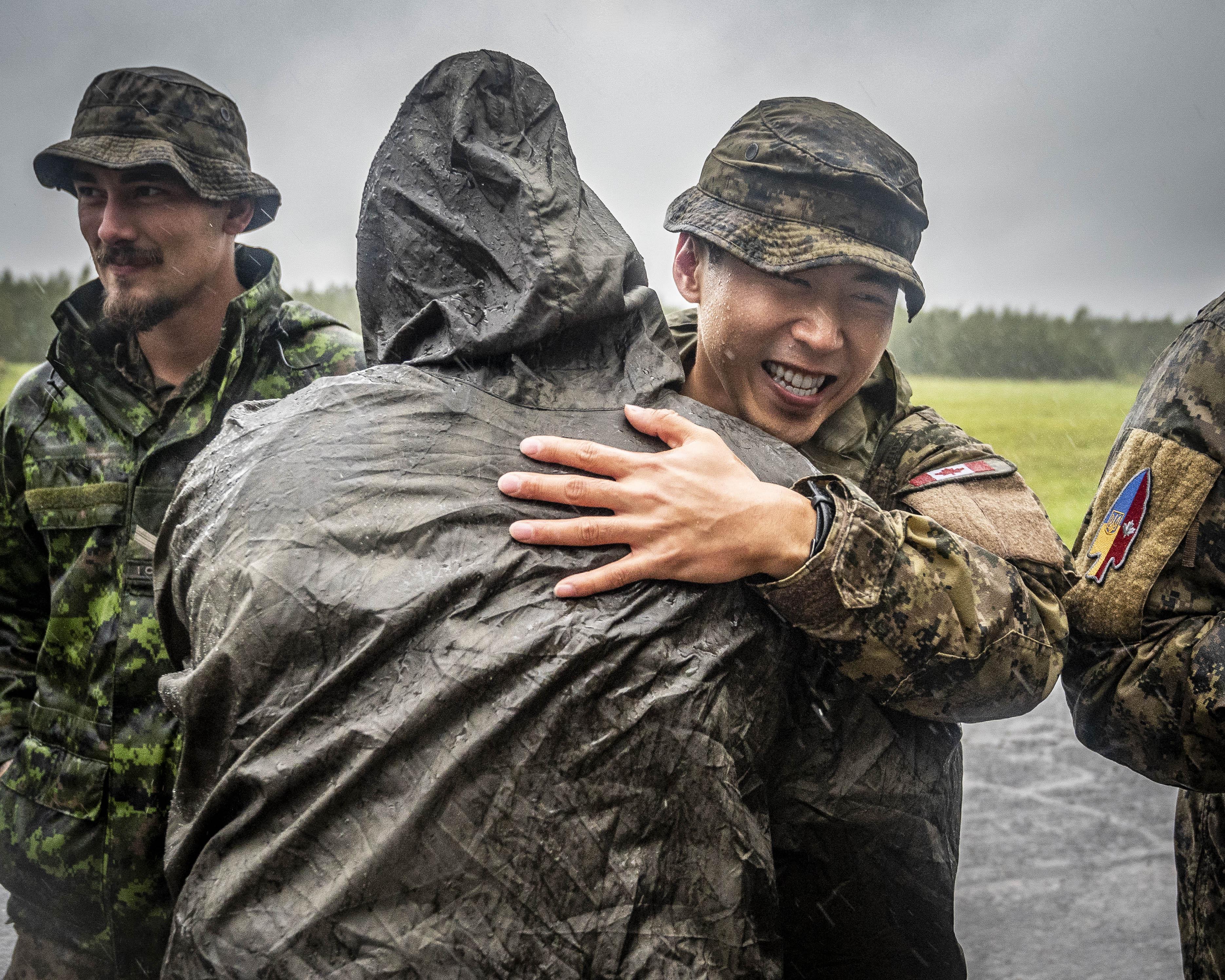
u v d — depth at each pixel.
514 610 1.23
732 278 1.52
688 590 1.30
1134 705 1.56
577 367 1.44
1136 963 3.00
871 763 1.45
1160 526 1.56
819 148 1.47
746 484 1.32
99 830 2.00
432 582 1.23
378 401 1.36
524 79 1.54
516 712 1.17
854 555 1.30
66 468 2.11
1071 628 1.65
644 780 1.21
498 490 1.30
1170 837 3.91
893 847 1.49
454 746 1.17
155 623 2.02
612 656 1.22
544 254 1.39
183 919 1.22
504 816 1.17
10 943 2.96
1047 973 2.95
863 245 1.46
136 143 2.07
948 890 1.56
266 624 1.23
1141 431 1.62
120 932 2.00
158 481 2.08
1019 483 1.56
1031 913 3.32
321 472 1.29
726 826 1.25
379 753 1.17
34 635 2.23
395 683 1.21
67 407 2.15
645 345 1.49
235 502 1.31
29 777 2.06
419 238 1.49
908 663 1.33
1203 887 1.70
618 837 1.20
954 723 1.55
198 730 1.29
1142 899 3.42
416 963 1.13
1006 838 3.90
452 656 1.20
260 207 2.39
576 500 1.30
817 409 1.58
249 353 2.14
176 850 1.29
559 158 1.51
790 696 1.41
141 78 2.12
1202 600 1.54
